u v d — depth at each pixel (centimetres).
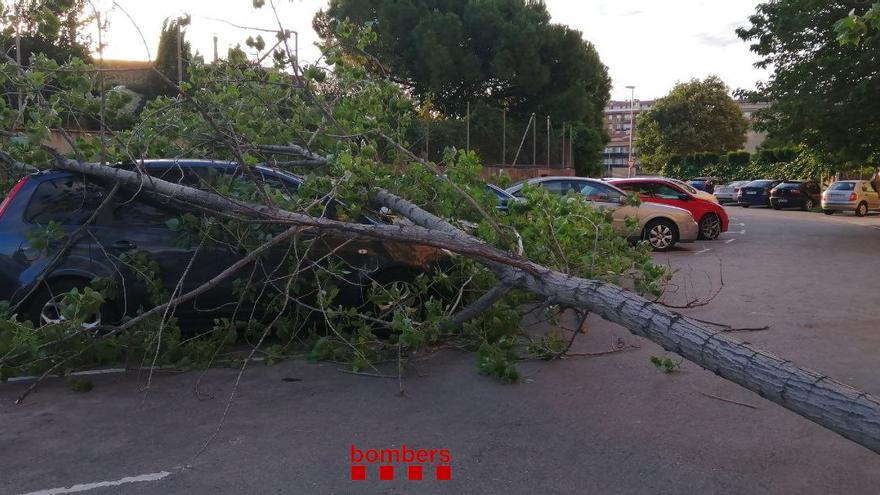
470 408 539
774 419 515
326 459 450
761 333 766
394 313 606
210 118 634
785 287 1060
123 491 406
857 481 421
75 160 664
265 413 528
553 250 646
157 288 635
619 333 761
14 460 446
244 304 677
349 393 572
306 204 644
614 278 678
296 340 700
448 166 686
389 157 705
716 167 5569
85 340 586
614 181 1720
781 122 1988
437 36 3023
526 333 700
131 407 539
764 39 1928
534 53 3164
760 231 2061
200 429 497
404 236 578
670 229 1534
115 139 666
